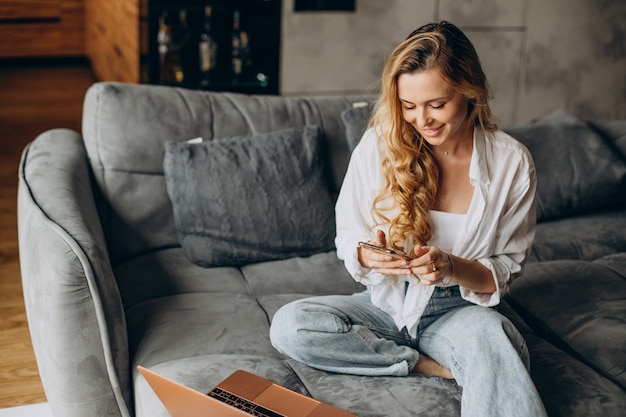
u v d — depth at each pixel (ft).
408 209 6.43
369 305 6.73
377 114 6.51
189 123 8.59
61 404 6.51
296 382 6.18
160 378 5.58
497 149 6.55
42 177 7.79
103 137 8.38
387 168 6.53
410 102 6.09
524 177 6.56
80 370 6.41
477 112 6.38
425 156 6.47
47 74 21.43
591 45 15.70
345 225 6.77
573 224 9.25
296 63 14.21
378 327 6.58
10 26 21.71
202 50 13.78
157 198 8.42
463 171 6.58
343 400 5.92
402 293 6.64
